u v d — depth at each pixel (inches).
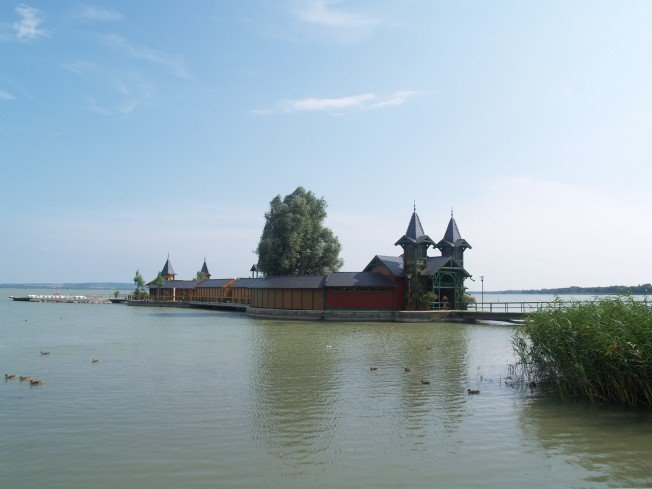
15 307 4252.0
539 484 479.8
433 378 958.4
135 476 494.9
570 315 830.5
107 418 685.3
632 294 869.8
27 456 545.6
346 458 542.6
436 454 554.3
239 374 999.0
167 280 5201.8
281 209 3410.4
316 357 1231.5
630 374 716.7
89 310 3796.8
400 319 2554.1
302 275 3179.1
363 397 804.6
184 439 599.2
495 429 640.4
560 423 663.1
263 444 583.5
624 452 559.5
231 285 4375.0
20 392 837.8
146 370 1045.8
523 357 910.4
